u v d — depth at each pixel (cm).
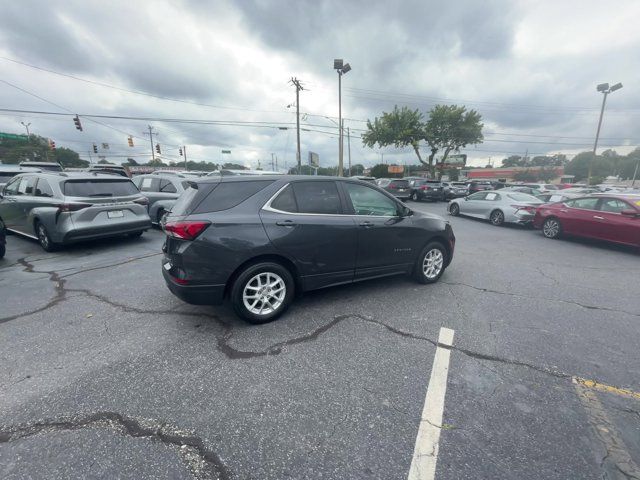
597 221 785
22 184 702
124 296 408
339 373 256
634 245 720
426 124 3425
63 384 240
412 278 484
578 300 415
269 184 340
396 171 6112
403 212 429
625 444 192
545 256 675
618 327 339
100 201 630
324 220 354
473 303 397
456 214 1371
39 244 702
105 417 209
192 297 307
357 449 187
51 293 418
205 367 262
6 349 288
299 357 277
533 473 173
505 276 516
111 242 724
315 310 368
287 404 222
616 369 265
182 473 171
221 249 303
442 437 195
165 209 838
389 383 244
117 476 169
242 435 196
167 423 204
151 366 263
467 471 173
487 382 246
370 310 371
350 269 381
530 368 264
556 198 1279
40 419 206
